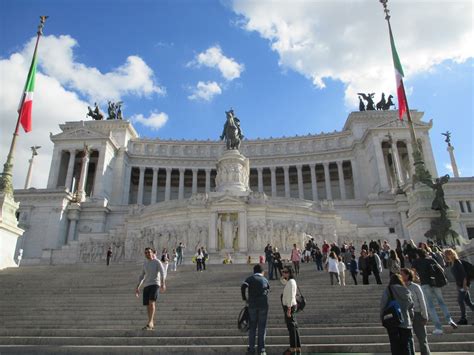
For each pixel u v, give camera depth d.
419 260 12.36
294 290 10.23
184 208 42.28
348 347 10.89
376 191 73.00
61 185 78.31
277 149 89.38
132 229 45.12
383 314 8.31
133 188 90.50
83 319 14.70
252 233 40.66
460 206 60.62
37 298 17.41
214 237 39.91
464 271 12.39
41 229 56.91
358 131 82.88
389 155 77.19
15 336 12.94
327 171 83.88
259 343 9.83
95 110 89.69
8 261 26.17
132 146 87.81
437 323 11.52
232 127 50.59
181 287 19.03
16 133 28.66
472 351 10.56
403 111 31.02
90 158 81.81
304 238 41.22
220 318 14.34
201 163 88.62
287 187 84.69
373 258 19.48
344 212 58.94
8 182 27.14
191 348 10.98
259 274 10.51
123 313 15.16
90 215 59.72
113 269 24.98
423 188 25.94
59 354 11.14
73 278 22.03
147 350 11.04
